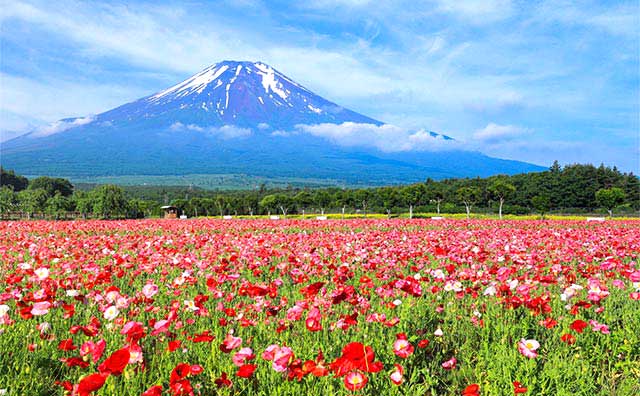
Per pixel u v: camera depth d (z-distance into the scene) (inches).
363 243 529.7
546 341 216.5
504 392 164.7
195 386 152.6
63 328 216.5
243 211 3703.3
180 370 141.3
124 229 1119.0
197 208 3794.3
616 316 253.1
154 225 1226.0
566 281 307.6
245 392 162.9
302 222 1298.0
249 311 229.5
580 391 167.6
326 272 340.8
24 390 154.9
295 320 213.9
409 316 244.1
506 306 242.7
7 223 1234.6
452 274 309.1
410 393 167.3
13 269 370.0
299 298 285.3
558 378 174.6
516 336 218.8
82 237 751.7
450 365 186.7
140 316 223.5
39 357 179.9
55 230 943.0
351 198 3034.0
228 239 619.5
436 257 434.9
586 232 743.1
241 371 145.5
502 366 182.5
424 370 180.1
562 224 1282.0
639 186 3083.2
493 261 415.5
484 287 290.2
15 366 169.5
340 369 136.4
